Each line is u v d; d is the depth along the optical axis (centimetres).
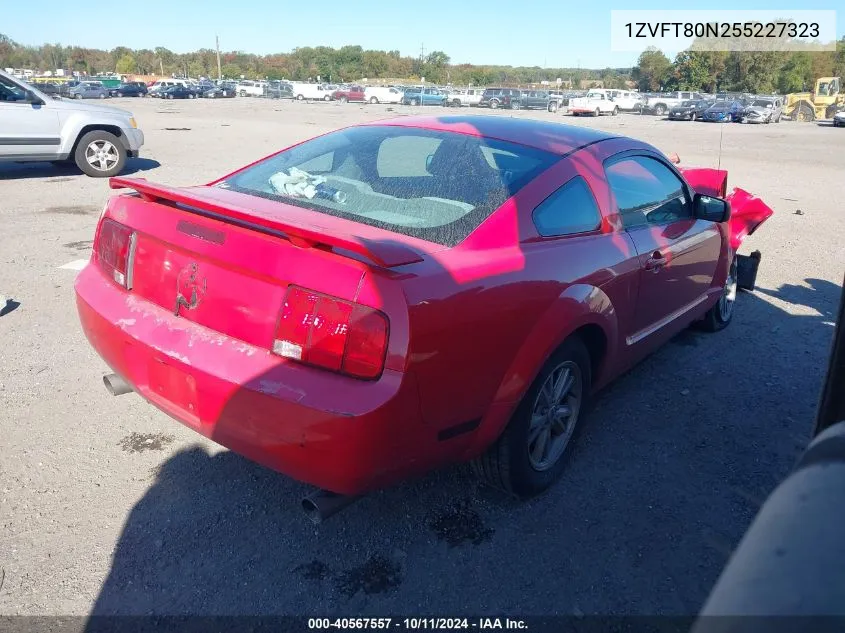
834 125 3881
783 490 120
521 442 279
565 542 278
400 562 263
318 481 226
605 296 309
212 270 245
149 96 6259
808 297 635
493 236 264
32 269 602
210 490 300
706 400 411
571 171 313
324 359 219
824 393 163
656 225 376
